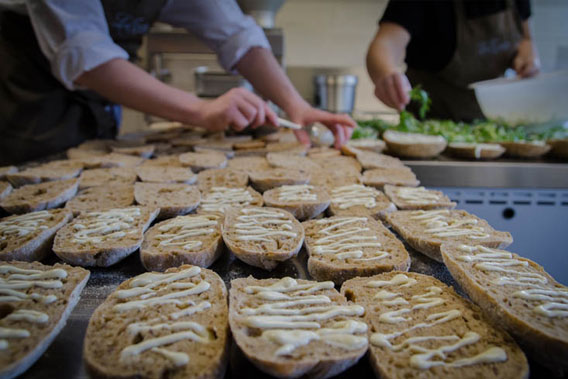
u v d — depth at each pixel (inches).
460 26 148.3
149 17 109.1
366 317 35.4
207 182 75.0
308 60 217.9
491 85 153.3
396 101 121.3
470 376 28.6
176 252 45.5
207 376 28.9
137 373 28.4
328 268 43.5
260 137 124.7
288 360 29.6
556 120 142.3
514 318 32.5
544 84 145.9
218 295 37.9
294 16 205.2
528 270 41.2
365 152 97.5
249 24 114.0
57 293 38.1
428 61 160.6
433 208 62.5
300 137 109.0
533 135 115.6
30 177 73.9
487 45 151.4
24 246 46.5
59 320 34.4
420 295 38.4
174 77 170.2
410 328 33.8
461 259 42.8
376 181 73.7
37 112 101.0
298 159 90.8
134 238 49.5
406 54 166.1
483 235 50.1
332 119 102.3
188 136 123.1
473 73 158.4
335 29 209.2
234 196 65.5
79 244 48.0
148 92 85.9
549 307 34.2
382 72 126.9
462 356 30.8
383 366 29.9
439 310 36.2
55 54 77.7
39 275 40.0
